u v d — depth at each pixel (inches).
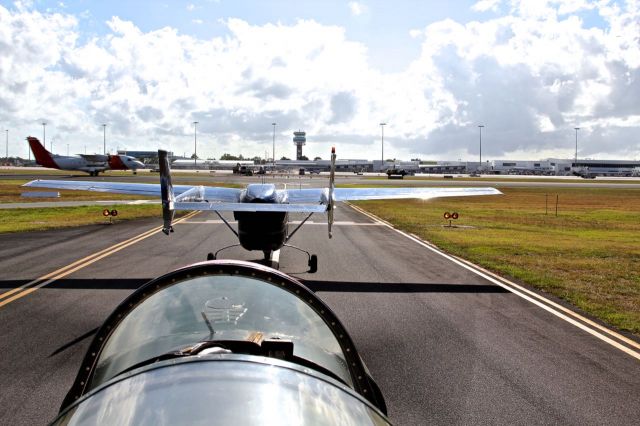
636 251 709.3
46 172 4131.4
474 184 3031.5
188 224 939.3
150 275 471.5
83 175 3417.8
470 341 303.4
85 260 551.2
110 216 1037.8
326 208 400.5
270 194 438.0
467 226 1015.0
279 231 446.0
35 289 414.3
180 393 69.1
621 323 350.9
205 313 101.1
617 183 3769.7
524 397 227.1
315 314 107.6
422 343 297.6
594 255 667.4
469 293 431.2
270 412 66.7
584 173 5447.8
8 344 283.6
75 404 74.4
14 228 845.2
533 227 1032.8
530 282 483.8
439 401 221.3
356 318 346.0
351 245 701.3
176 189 610.2
